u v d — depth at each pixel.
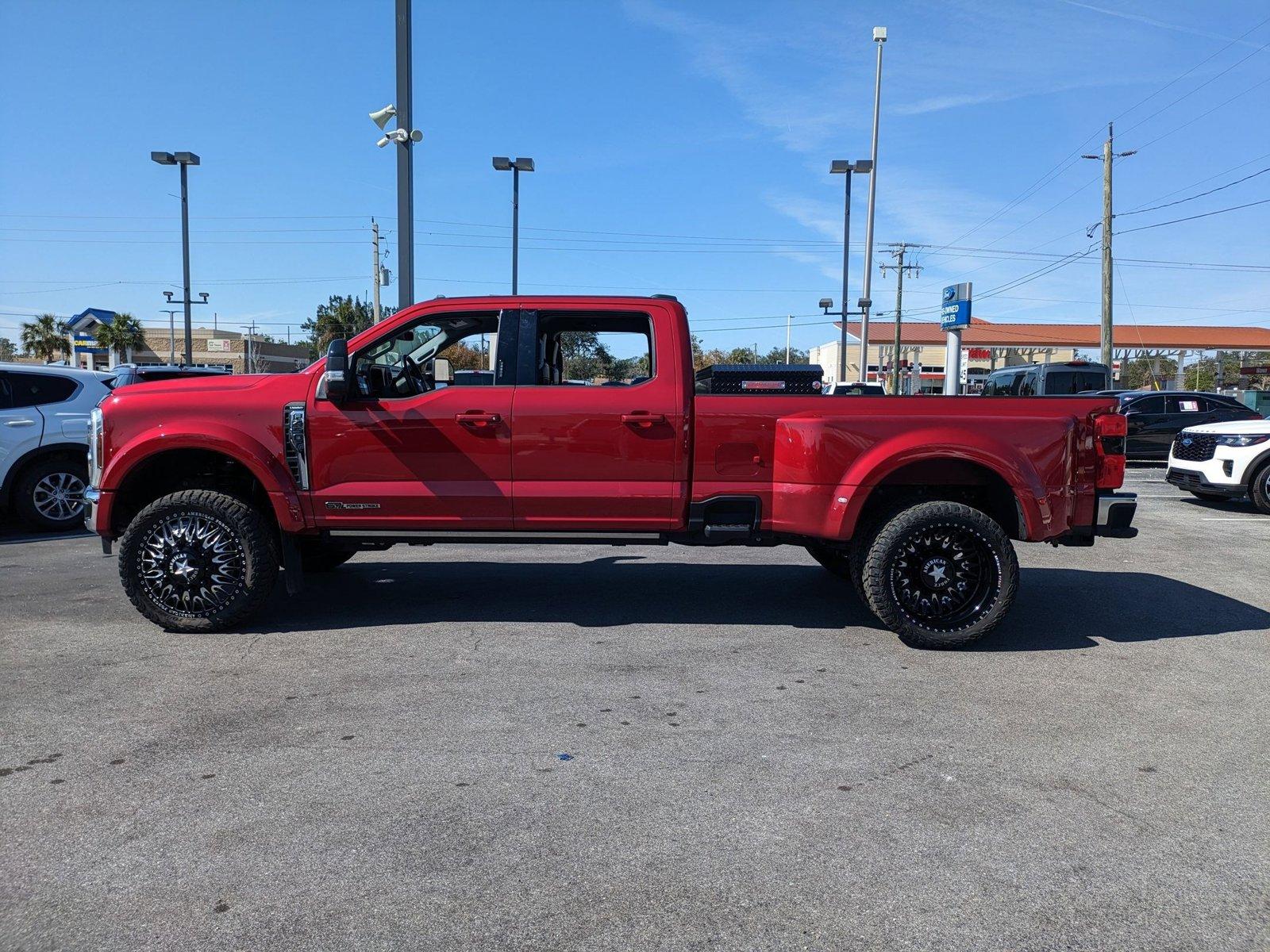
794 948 2.39
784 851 2.88
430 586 6.71
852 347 66.25
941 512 5.07
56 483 9.48
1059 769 3.54
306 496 5.34
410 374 6.14
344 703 4.20
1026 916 2.53
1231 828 3.06
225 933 2.43
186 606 5.30
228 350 54.69
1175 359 65.25
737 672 4.72
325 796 3.24
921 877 2.73
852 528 5.20
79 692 4.32
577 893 2.63
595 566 7.55
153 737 3.77
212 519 5.26
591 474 5.33
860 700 4.31
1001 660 4.98
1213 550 8.61
